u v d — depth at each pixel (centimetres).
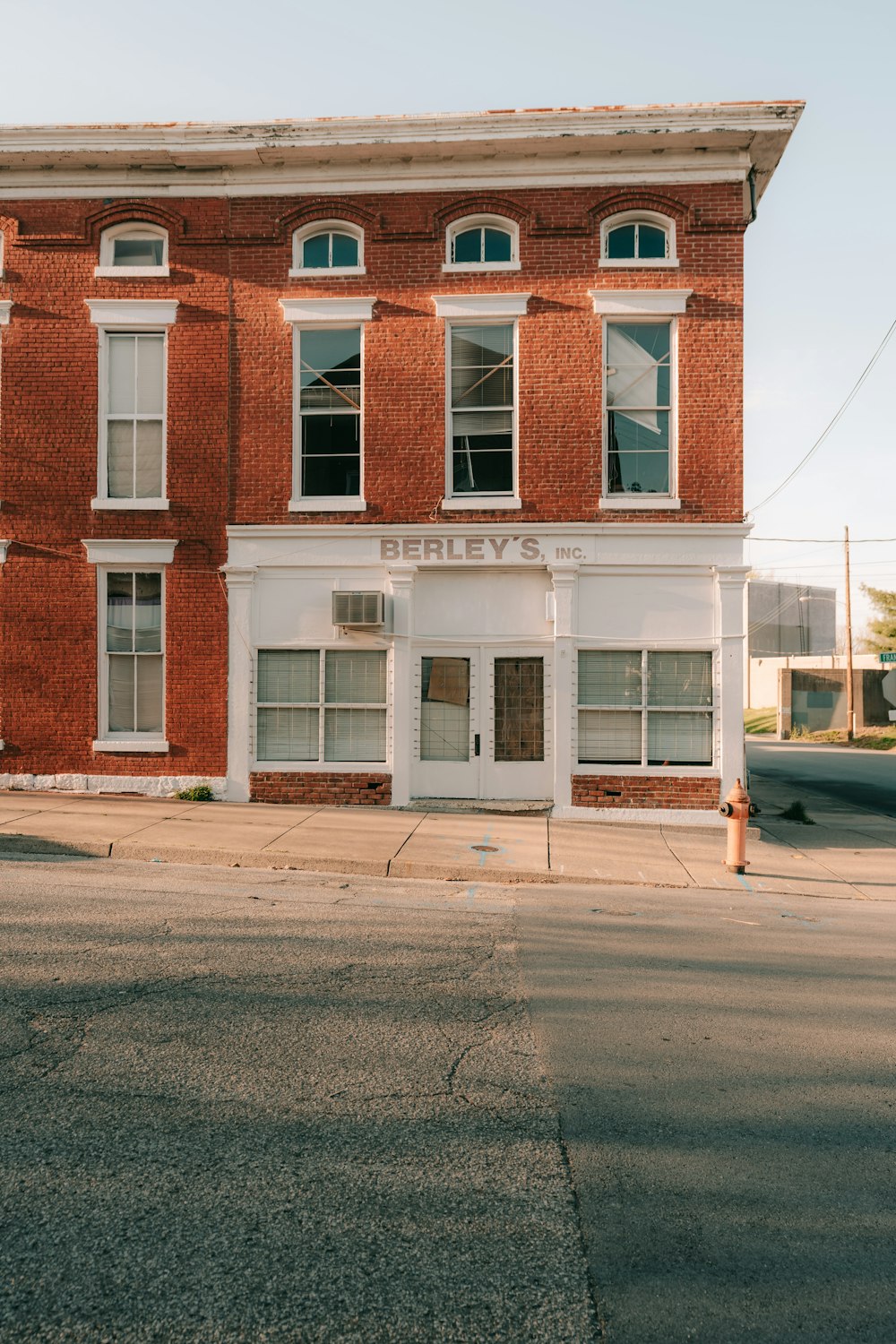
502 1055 518
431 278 1429
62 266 1458
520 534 1405
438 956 705
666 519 1403
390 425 1427
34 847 1102
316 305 1432
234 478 1439
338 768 1423
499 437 1436
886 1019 596
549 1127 437
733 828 1113
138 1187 376
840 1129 443
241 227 1448
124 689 1462
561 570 1395
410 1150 412
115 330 1458
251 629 1430
